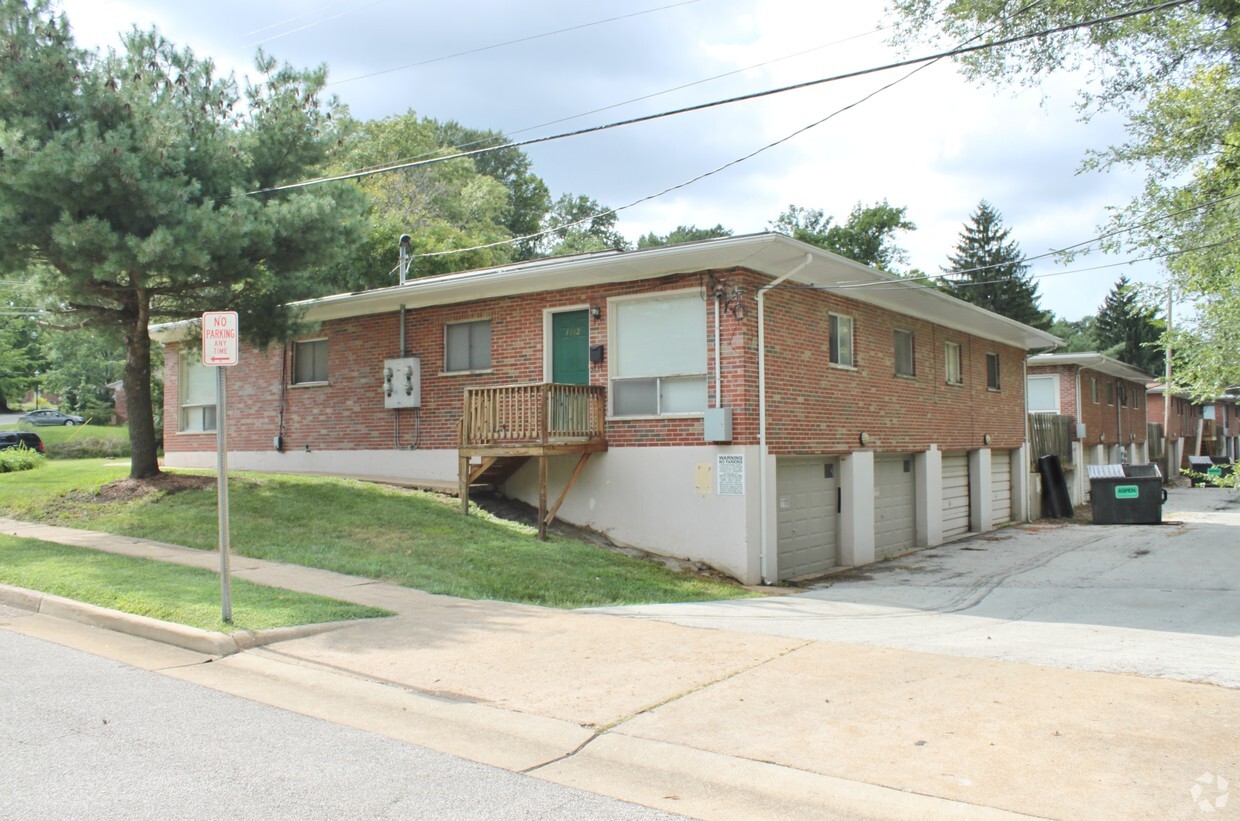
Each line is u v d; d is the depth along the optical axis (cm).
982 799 461
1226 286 1628
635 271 1449
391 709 639
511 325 1620
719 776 507
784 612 1039
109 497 1583
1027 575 1472
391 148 4847
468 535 1350
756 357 1412
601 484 1503
